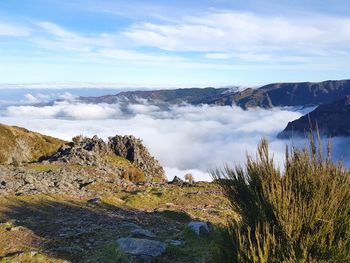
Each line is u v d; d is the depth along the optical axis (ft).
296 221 30.45
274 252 29.60
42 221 58.54
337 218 30.76
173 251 45.98
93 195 79.00
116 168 140.46
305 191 32.19
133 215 65.36
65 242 49.32
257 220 32.68
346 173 32.30
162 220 63.16
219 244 36.22
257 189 34.45
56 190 79.77
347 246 29.40
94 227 56.34
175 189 93.86
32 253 44.34
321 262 28.96
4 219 59.31
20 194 73.46
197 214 69.10
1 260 42.34
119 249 44.80
